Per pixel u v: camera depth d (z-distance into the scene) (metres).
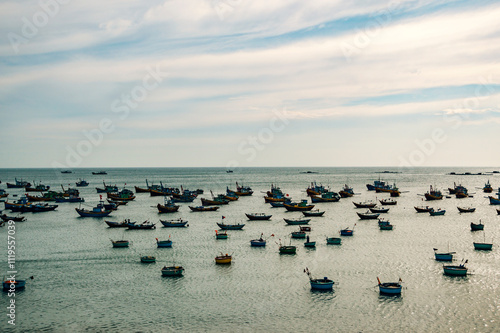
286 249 88.25
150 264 80.69
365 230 115.81
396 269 74.19
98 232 119.00
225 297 62.28
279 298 61.47
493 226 120.00
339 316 55.06
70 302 61.25
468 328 51.09
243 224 122.00
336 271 73.75
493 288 63.50
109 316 56.38
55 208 184.00
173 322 54.38
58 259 85.56
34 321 55.09
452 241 98.06
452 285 65.19
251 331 51.66
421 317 54.19
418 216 144.38
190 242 102.12
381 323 52.88
